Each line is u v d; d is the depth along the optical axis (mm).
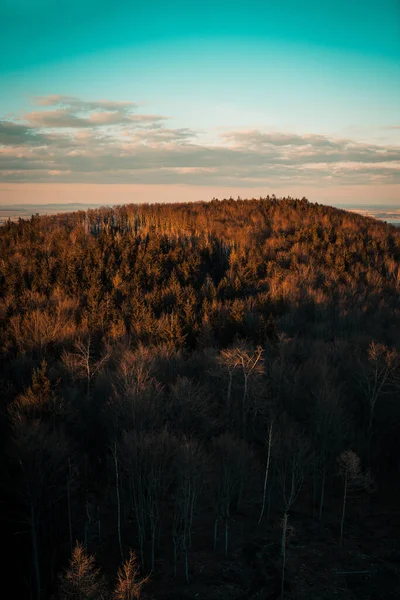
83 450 31125
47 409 29000
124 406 27938
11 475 24016
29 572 22234
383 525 26047
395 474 31594
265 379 35625
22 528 25047
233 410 33125
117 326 46219
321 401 29453
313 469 28594
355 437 33812
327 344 43844
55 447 23000
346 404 35594
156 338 44219
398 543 24281
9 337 44375
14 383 36938
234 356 34000
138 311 50625
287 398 35219
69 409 28953
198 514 26859
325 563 22750
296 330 51375
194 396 30359
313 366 37406
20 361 37719
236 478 25094
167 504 27219
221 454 25609
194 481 22609
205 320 48531
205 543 24547
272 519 26422
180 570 22422
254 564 22656
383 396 35875
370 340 46344
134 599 18203
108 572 22312
